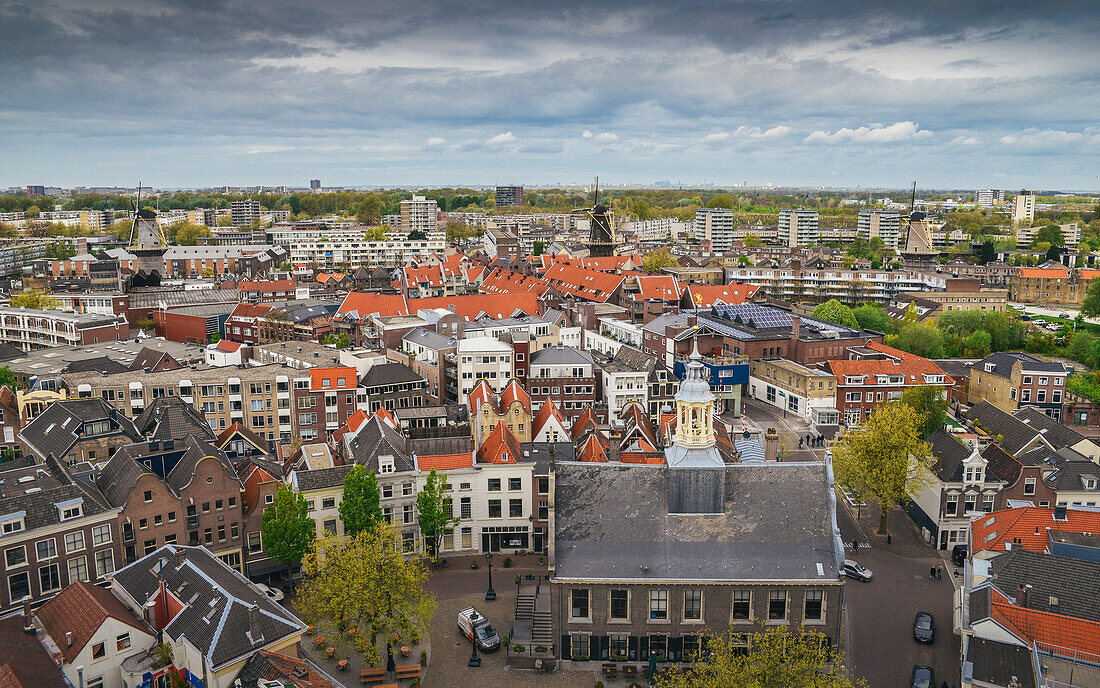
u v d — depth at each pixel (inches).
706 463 3201.3
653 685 3021.7
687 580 3038.9
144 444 4202.8
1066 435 5226.4
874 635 3452.3
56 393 5531.5
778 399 7076.8
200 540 3821.4
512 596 3811.5
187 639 2790.4
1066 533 3563.0
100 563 3526.1
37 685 2583.7
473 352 6230.3
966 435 5452.8
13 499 3331.7
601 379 6387.8
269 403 5826.8
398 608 3233.3
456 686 3073.3
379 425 4468.5
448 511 4030.5
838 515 4817.9
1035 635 2878.9
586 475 3272.6
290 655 2861.7
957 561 4163.4
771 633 2839.6
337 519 4060.0
